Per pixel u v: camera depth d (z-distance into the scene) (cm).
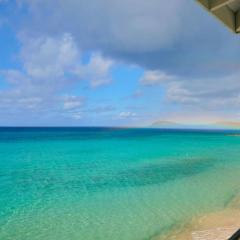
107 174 2227
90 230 1020
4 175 2330
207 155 3309
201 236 843
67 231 1028
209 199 1331
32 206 1403
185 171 2239
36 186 1908
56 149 3994
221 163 2661
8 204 1462
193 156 3219
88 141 5300
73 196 1573
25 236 1001
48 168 2634
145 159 3009
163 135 7800
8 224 1136
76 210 1292
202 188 1597
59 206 1377
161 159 2995
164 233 924
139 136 7131
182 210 1166
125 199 1438
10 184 1992
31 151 3828
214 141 5631
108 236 951
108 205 1347
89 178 2083
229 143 5147
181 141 5522
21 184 1981
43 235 1003
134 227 1016
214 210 1132
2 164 2880
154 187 1686
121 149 3978
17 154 3578
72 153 3612
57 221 1147
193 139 6197
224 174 2070
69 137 6397
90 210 1277
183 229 938
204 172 2172
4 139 5700
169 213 1141
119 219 1120
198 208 1174
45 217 1212
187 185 1700
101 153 3578
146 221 1067
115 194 1560
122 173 2230
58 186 1872
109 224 1069
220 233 859
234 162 2720
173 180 1881
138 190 1623
